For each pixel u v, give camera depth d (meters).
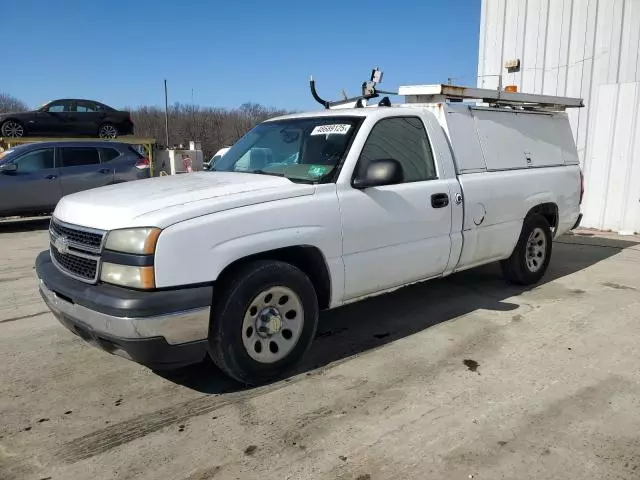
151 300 3.10
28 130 19.20
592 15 10.04
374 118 4.35
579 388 3.63
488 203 5.20
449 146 4.95
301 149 4.42
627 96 9.59
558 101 6.31
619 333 4.64
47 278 3.66
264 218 3.54
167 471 2.78
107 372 3.96
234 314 3.45
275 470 2.78
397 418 3.26
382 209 4.20
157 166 25.72
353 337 4.61
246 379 3.62
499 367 3.96
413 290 6.02
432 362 4.07
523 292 5.92
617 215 9.99
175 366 3.38
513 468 2.77
